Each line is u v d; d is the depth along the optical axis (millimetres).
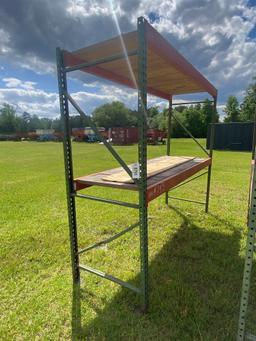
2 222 3117
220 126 13641
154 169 2328
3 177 6113
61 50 1620
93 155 11297
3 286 1840
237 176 5824
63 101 1690
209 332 1374
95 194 4453
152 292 1723
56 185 5227
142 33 1253
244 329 1262
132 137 20766
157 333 1373
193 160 3209
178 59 1671
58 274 2002
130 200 4062
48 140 32000
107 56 1554
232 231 2807
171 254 2291
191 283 1831
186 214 3371
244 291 1240
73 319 1502
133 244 2512
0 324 1470
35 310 1586
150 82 2600
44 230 2854
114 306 1608
